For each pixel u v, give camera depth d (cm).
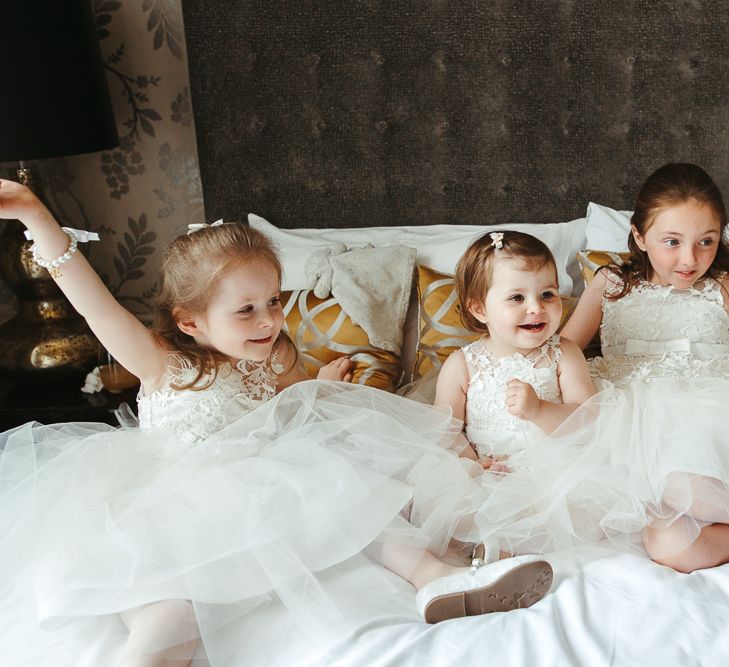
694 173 170
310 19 228
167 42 246
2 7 194
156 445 151
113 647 118
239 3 226
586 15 228
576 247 229
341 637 116
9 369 226
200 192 260
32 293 227
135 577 121
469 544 144
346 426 154
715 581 125
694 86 233
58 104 204
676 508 134
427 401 182
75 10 205
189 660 118
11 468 147
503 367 165
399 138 238
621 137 237
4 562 132
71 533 130
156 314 159
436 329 195
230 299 148
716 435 144
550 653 108
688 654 109
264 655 115
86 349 229
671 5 227
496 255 158
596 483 142
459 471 148
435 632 116
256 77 232
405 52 231
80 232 145
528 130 236
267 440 152
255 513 130
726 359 173
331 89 233
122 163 254
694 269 169
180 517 130
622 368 175
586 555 136
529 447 157
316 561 129
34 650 118
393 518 138
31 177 225
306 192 241
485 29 229
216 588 120
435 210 242
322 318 198
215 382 158
